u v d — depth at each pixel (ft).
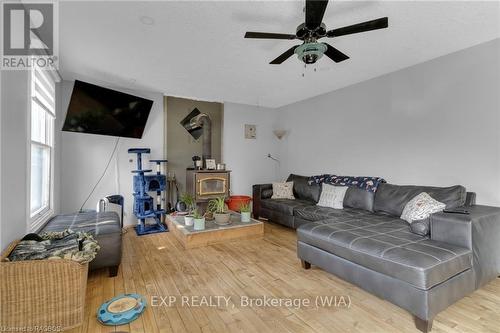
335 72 11.50
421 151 10.42
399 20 7.31
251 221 12.23
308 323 5.56
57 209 11.49
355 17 7.16
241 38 8.32
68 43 8.63
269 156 18.93
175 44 8.75
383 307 6.20
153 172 14.61
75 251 5.71
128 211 13.91
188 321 5.60
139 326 5.41
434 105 9.99
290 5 6.62
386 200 10.44
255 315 5.84
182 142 15.62
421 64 10.37
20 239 6.26
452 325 5.42
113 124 12.97
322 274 7.98
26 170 6.79
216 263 8.80
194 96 15.56
